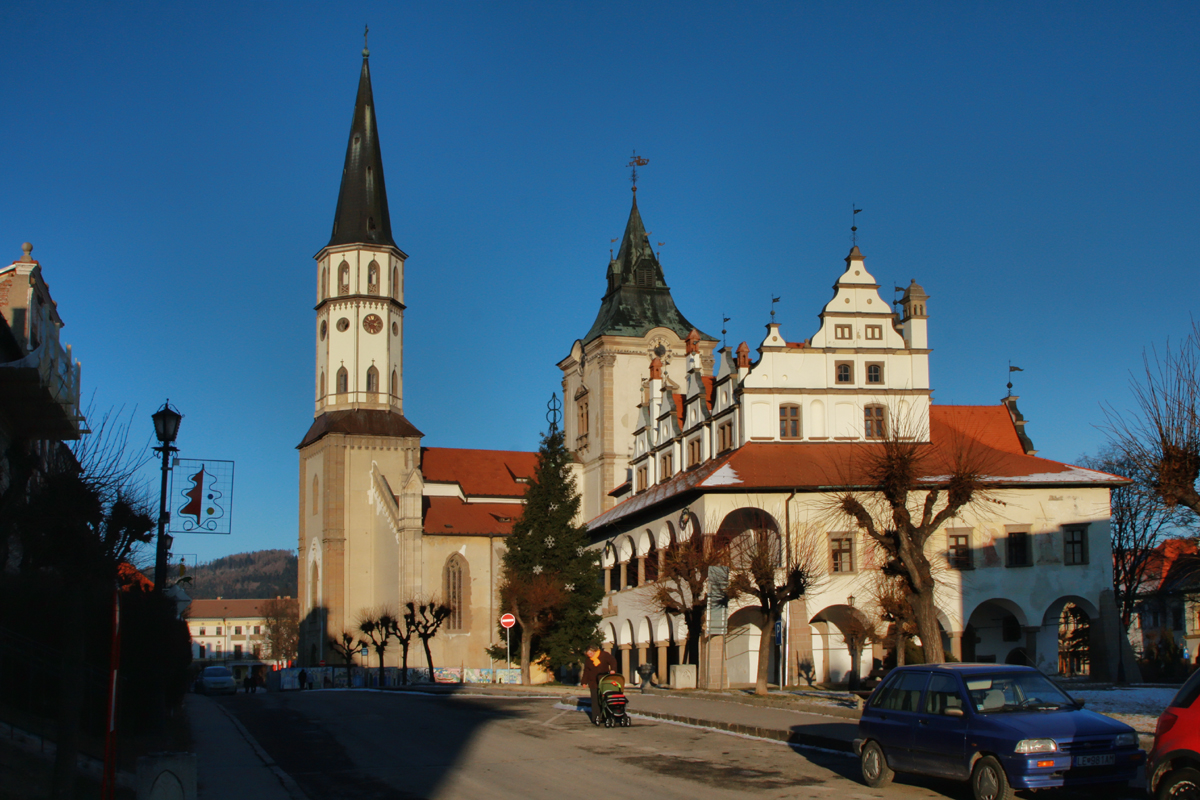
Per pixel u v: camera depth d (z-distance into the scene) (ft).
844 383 212.64
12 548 105.70
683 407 247.91
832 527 190.80
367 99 374.63
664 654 216.13
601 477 326.65
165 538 106.22
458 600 332.80
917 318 215.92
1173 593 272.72
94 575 69.41
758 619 216.33
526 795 70.69
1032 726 61.82
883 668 184.65
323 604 345.72
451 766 84.43
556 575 269.64
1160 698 129.18
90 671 98.07
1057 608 200.34
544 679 279.69
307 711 146.61
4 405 119.96
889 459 122.93
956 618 193.06
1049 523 198.08
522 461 377.71
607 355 329.72
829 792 69.00
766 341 210.79
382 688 221.87
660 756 86.02
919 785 71.51
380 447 353.31
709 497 191.42
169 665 110.32
